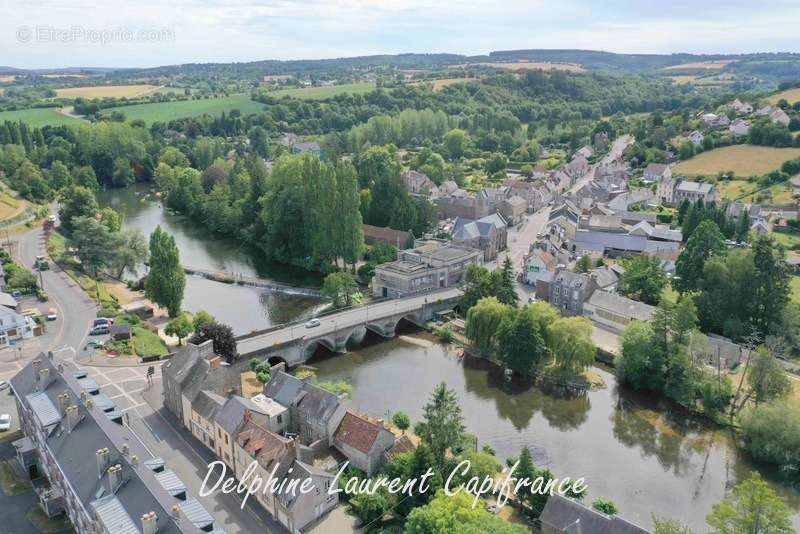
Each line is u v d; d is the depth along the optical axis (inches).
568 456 4584.2
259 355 5620.1
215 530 2952.8
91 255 7662.4
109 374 5182.1
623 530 3193.9
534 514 3737.7
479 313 6117.1
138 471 3075.8
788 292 6309.1
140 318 6530.5
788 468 4379.9
